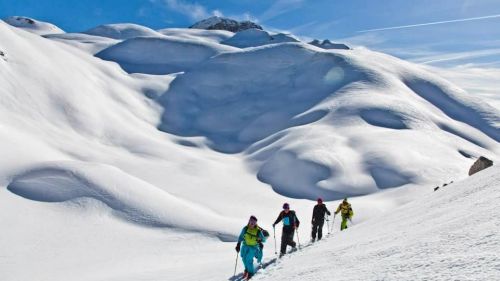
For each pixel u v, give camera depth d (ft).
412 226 28.50
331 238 45.52
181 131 372.38
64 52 411.13
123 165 232.12
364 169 234.99
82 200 121.29
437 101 435.53
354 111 328.08
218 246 104.32
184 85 468.34
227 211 170.30
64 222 110.83
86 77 380.58
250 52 528.22
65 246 99.19
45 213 114.32
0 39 320.70
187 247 102.89
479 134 360.69
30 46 351.05
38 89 298.35
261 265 44.32
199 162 264.31
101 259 92.73
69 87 329.52
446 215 27.20
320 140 268.00
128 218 117.08
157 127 369.30
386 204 184.65
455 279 12.62
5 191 124.67
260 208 180.04
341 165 237.04
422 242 20.01
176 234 110.73
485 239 16.29
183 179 219.61
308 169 232.94
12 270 85.40
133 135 305.73
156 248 101.09
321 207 58.13
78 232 106.73
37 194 123.44
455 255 15.39
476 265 13.38
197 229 114.21
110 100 369.09
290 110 384.27
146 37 637.71
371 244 26.58
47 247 97.81
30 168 139.33
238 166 270.26
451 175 227.81
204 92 460.55
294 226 48.98
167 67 571.69
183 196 187.62
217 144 343.46
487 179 37.55
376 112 327.88
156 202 127.34
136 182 138.21
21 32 383.65
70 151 234.17
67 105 304.50
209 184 215.92
